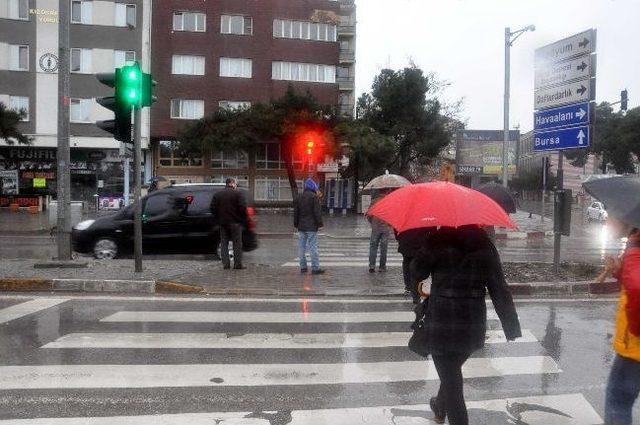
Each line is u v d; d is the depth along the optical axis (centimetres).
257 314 827
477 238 412
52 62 3719
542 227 2936
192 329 739
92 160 3844
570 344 688
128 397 505
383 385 546
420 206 404
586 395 527
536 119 1280
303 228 1148
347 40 5669
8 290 984
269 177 4306
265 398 509
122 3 3853
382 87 4350
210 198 1425
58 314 811
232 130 3744
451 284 404
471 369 595
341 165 4169
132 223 1377
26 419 454
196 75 4172
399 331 741
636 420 468
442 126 4506
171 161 4203
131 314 817
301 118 3675
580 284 1009
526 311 864
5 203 3647
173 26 4141
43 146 3734
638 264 346
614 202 353
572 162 7456
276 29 4303
